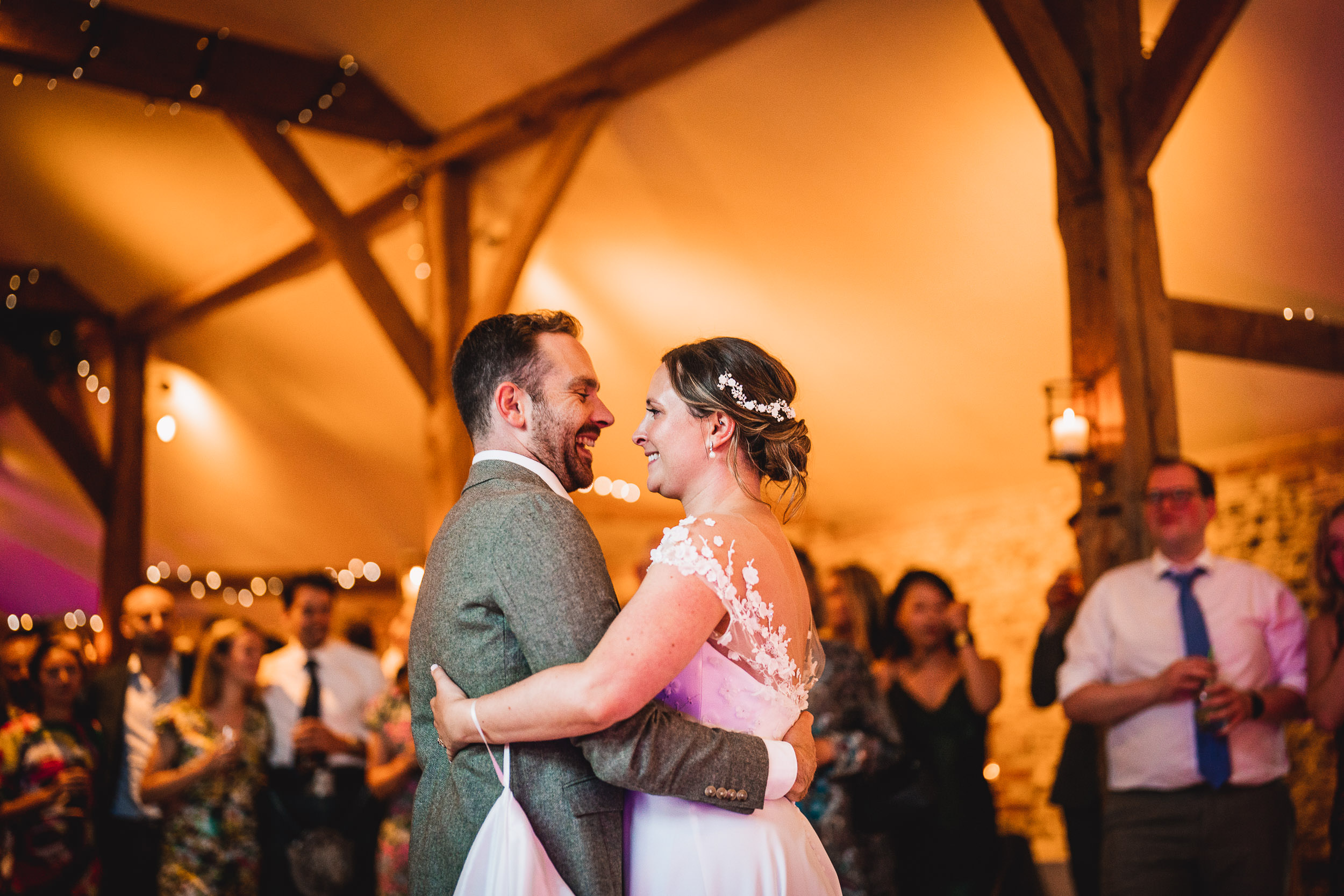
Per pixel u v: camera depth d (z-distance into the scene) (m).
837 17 4.66
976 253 5.41
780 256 5.92
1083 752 3.91
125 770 4.52
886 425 6.92
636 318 6.79
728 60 5.06
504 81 5.80
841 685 3.20
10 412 9.58
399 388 8.11
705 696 1.79
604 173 5.93
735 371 1.94
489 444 1.94
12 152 7.25
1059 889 4.07
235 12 5.79
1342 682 2.77
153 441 9.77
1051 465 6.79
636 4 5.10
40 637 4.36
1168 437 3.78
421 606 1.90
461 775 1.77
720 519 1.84
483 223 6.71
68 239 8.09
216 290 7.61
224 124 6.48
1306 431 5.81
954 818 3.54
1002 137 4.82
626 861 1.80
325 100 6.04
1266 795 2.96
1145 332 3.80
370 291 6.07
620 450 7.98
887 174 5.22
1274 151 4.49
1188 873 2.98
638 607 1.71
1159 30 4.31
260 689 4.51
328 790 4.30
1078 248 3.89
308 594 4.64
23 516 11.09
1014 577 7.10
